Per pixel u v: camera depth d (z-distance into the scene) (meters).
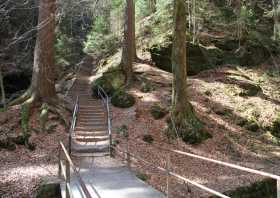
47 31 22.69
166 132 22.17
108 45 42.56
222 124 23.98
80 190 10.55
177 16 22.09
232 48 34.56
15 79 37.53
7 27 40.00
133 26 33.06
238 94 27.64
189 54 32.22
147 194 11.14
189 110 22.42
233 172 17.97
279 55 35.09
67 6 32.25
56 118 21.56
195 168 18.52
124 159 17.06
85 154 18.05
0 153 18.41
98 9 36.22
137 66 31.91
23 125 20.41
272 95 28.97
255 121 24.53
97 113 24.55
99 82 29.28
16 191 13.91
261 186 16.08
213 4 36.69
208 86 28.44
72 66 45.41
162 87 28.00
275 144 23.02
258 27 38.12
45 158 17.97
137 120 23.41
